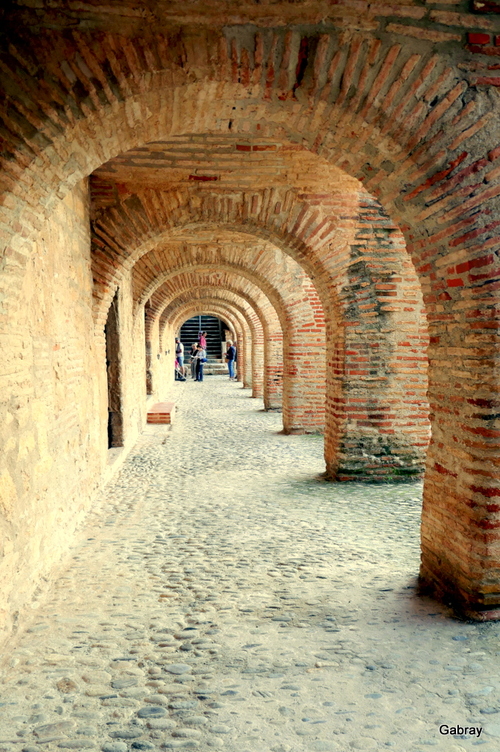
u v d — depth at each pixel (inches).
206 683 119.0
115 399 375.2
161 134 160.9
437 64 123.8
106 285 285.1
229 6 118.8
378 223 293.3
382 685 117.3
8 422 141.9
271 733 102.4
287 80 129.6
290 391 474.0
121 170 267.3
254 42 122.4
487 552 143.1
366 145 146.1
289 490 290.7
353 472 306.5
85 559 194.9
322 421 476.7
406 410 305.3
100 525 234.7
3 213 122.6
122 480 318.0
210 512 252.4
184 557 195.8
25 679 121.3
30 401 162.6
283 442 439.5
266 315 619.8
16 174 122.3
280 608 155.0
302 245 293.9
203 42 121.5
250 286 605.3
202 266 462.0
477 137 129.8
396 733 102.1
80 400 240.5
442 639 136.1
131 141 157.2
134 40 119.3
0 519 133.9
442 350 161.0
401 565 186.2
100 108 128.1
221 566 187.0
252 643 135.8
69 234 224.2
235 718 107.0
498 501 142.3
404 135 134.8
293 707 110.2
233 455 390.3
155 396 652.1
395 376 303.0
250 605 157.1
